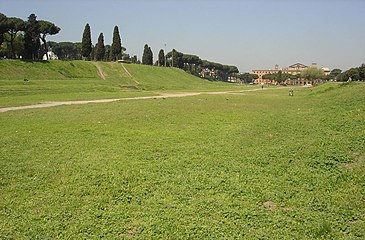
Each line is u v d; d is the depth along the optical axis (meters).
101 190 8.80
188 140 15.17
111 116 22.77
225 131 17.58
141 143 14.45
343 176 9.49
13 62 72.19
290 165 10.82
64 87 54.78
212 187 9.03
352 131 14.13
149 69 108.44
